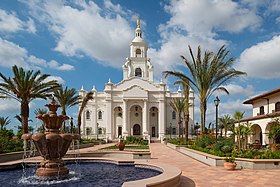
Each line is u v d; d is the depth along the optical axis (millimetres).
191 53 22922
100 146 37938
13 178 10633
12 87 23656
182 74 23094
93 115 62062
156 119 62562
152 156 20547
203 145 21359
